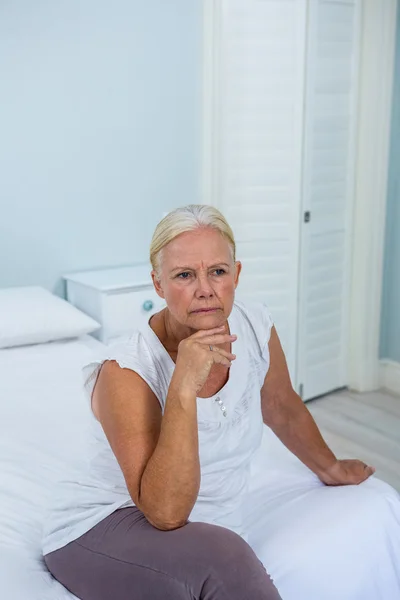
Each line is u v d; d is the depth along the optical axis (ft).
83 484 4.36
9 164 9.52
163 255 4.05
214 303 4.00
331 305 11.47
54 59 9.49
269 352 4.75
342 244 11.41
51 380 7.42
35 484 5.30
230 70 10.13
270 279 10.89
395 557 4.52
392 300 11.66
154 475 3.77
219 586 3.53
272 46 10.18
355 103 10.94
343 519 4.45
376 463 9.24
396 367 11.72
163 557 3.70
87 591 3.98
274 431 5.09
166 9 10.04
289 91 10.37
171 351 4.27
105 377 4.10
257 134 10.42
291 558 4.20
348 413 10.89
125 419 3.95
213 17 9.98
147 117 10.28
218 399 4.22
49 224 9.95
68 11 9.45
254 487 5.05
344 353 11.79
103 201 10.25
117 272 10.22
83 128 9.88
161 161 10.53
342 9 10.46
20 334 8.34
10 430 6.18
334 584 4.23
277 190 10.64
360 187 11.27
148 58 10.09
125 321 9.42
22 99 9.41
